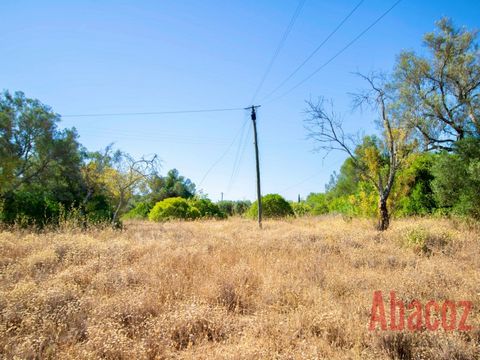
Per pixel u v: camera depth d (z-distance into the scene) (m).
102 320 4.02
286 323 3.93
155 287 5.30
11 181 16.38
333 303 4.67
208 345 3.58
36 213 12.98
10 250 7.61
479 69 15.46
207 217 24.06
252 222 19.38
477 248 8.41
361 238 10.35
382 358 3.35
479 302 4.70
